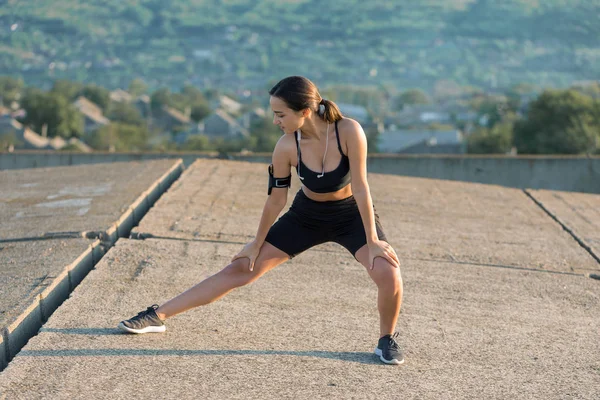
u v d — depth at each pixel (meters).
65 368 3.87
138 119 134.00
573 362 4.42
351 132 3.83
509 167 12.48
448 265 6.29
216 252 6.08
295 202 4.12
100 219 6.80
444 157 12.48
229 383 3.83
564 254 6.87
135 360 4.01
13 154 12.55
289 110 3.73
